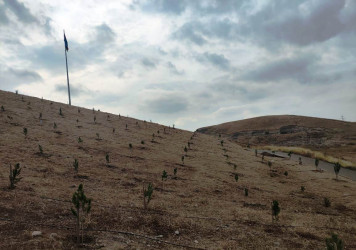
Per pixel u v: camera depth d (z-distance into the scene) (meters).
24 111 40.03
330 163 46.16
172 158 29.73
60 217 10.15
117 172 20.30
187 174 23.50
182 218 11.93
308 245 10.22
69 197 12.85
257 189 21.55
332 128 100.25
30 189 13.13
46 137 28.41
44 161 19.83
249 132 114.50
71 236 8.51
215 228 11.18
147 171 22.25
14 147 22.23
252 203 16.89
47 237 8.05
